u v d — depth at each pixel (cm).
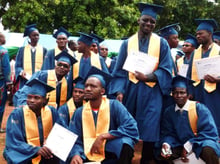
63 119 496
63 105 533
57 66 550
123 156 429
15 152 409
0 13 1864
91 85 440
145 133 505
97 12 1683
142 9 514
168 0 1967
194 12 2136
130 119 447
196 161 476
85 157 430
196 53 577
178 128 500
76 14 1652
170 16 2056
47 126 438
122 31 1698
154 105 504
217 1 2148
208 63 527
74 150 427
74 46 885
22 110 432
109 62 877
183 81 497
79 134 450
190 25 2155
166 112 517
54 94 552
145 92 505
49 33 1711
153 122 503
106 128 445
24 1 1675
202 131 482
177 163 492
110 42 1436
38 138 431
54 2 1650
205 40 559
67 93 581
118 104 456
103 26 1658
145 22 503
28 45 813
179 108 503
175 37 659
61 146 407
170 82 507
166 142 496
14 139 414
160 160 514
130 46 519
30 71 795
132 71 495
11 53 1266
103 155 433
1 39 785
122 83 521
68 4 1647
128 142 430
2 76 771
